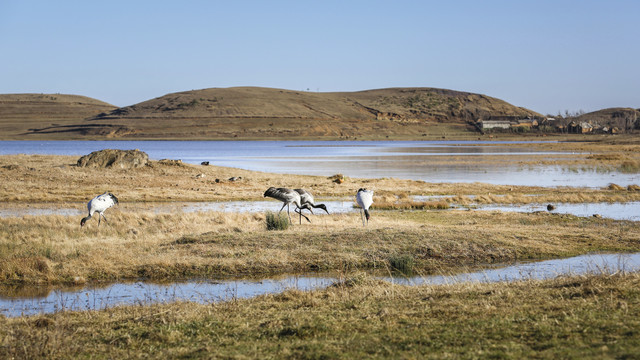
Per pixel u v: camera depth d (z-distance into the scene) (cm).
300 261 1513
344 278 1273
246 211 2888
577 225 2272
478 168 6906
